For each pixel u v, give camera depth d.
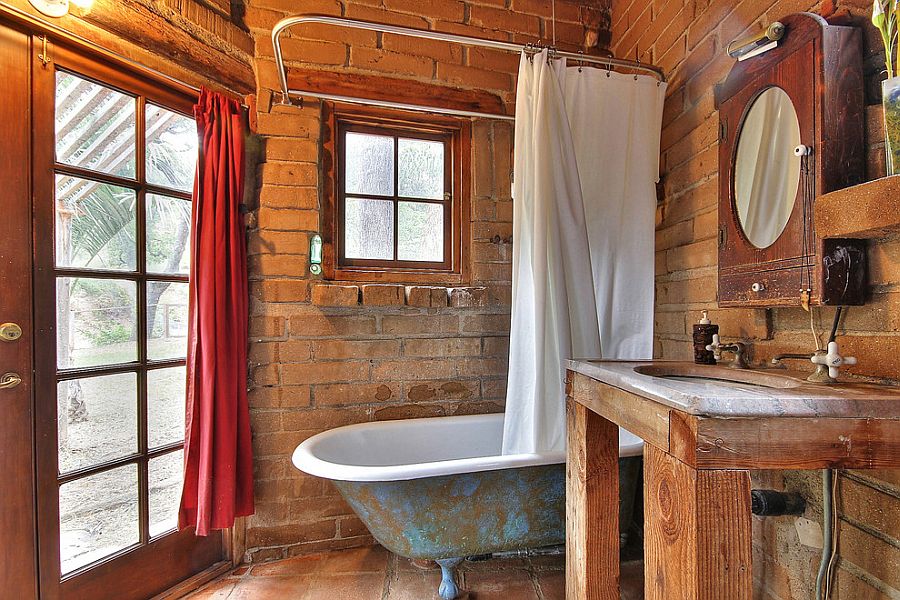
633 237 1.63
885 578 0.86
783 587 1.13
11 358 1.19
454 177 2.03
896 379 0.84
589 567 1.12
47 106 1.27
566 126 1.51
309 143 1.82
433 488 1.37
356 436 1.72
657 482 0.76
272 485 1.76
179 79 1.55
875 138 0.90
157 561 1.50
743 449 0.64
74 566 1.31
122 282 1.44
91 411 1.36
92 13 1.33
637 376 0.89
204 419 1.50
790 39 1.00
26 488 1.21
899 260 0.84
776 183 1.05
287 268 1.79
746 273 1.14
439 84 1.96
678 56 1.65
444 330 1.96
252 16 1.77
